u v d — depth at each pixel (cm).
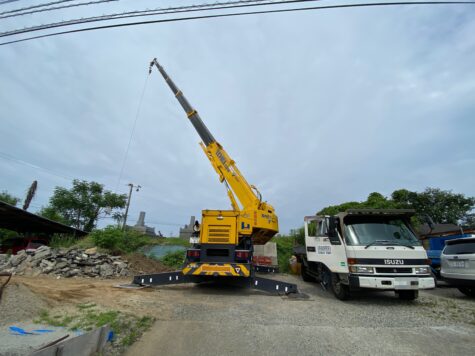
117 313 505
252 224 976
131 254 1357
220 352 378
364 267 679
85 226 3291
